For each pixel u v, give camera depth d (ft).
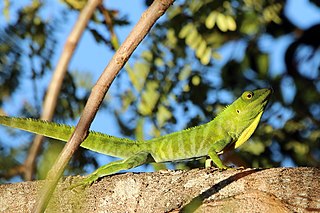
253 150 39.06
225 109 30.01
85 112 19.36
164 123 39.11
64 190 26.27
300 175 25.08
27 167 33.22
